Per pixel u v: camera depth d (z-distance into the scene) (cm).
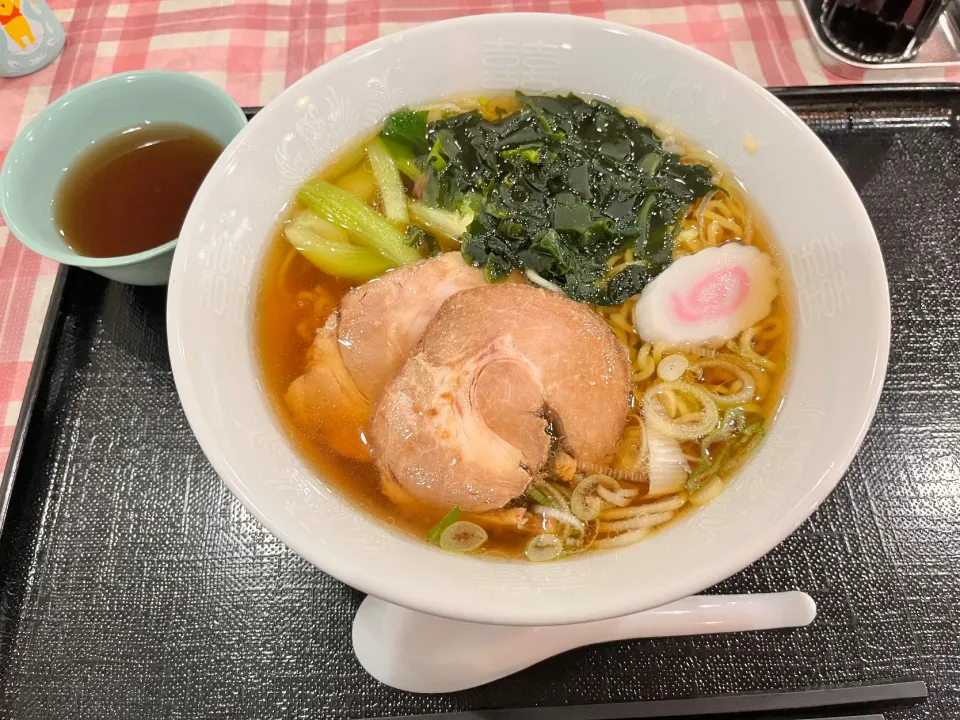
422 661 21
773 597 22
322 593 22
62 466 24
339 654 22
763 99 23
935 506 23
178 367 19
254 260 23
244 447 19
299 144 24
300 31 33
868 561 23
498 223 24
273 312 24
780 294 23
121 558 23
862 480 24
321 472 21
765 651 22
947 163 28
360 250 24
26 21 31
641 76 24
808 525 23
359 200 25
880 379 18
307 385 22
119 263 23
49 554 23
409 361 21
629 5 33
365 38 33
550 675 21
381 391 22
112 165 28
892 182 28
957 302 26
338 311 23
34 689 21
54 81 32
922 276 26
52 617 22
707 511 20
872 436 24
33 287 28
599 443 21
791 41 32
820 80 31
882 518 23
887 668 21
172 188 27
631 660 21
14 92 32
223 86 32
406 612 21
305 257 24
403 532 20
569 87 25
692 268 23
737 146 24
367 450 21
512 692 21
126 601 22
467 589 17
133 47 33
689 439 21
